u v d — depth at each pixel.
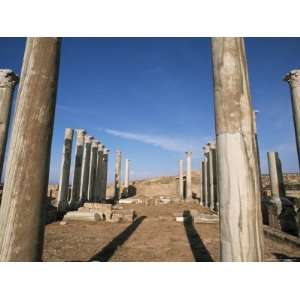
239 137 3.57
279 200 13.57
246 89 3.81
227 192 3.46
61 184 21.06
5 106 11.52
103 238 10.88
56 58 4.22
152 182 48.84
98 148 34.12
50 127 4.01
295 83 10.79
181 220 17.00
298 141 10.40
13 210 3.55
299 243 8.70
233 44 3.92
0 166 11.09
